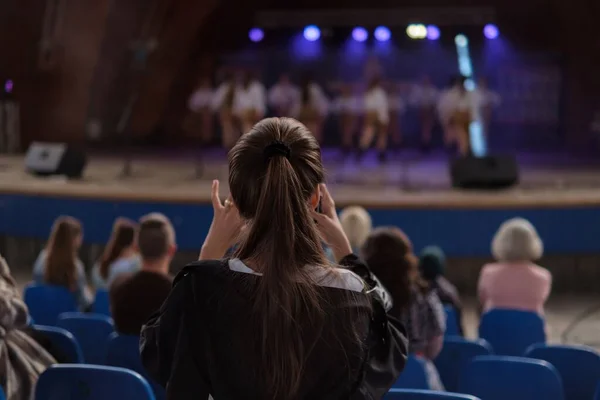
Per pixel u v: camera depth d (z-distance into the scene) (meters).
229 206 1.83
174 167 13.98
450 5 20.36
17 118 16.44
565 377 4.05
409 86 19.20
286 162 1.69
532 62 19.69
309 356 1.60
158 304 3.89
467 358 4.28
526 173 13.27
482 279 6.00
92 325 4.63
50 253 5.86
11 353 3.22
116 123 18.83
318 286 1.64
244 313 1.62
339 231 1.80
